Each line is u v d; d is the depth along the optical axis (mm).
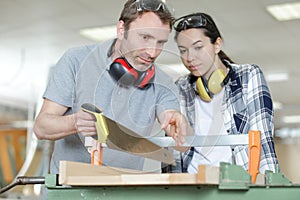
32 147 4148
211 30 1545
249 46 6336
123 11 1280
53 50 6723
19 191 3895
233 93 1646
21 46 6578
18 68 7469
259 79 1670
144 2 1242
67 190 1068
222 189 958
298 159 11297
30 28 5852
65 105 1404
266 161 1492
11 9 5281
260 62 7074
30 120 6156
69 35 6082
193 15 1550
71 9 5230
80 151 1423
